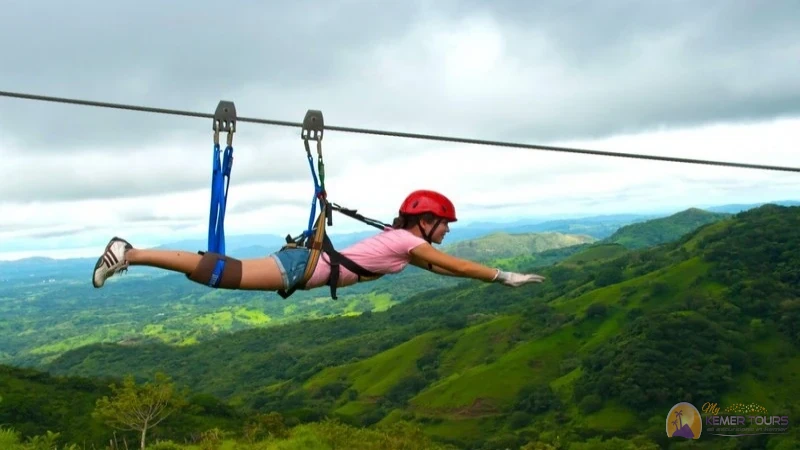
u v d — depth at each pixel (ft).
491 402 349.20
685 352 322.14
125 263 17.31
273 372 603.67
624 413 298.35
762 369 315.58
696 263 447.01
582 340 399.24
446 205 20.06
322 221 19.62
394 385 417.69
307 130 21.74
